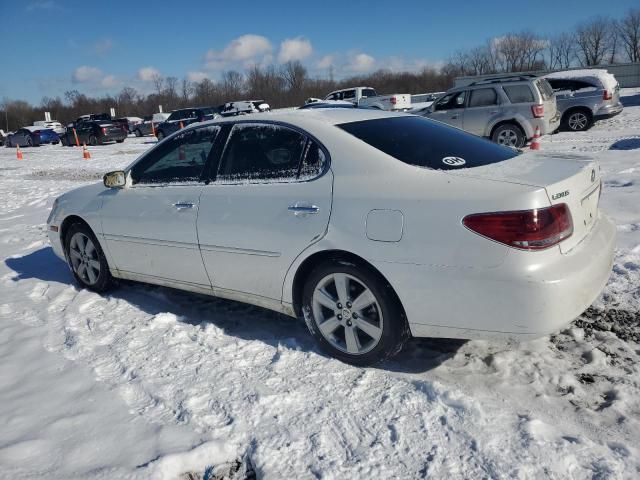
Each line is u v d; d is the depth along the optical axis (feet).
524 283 8.83
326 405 9.53
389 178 10.25
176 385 10.44
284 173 11.62
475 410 8.88
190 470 8.26
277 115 12.30
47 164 65.57
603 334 11.61
